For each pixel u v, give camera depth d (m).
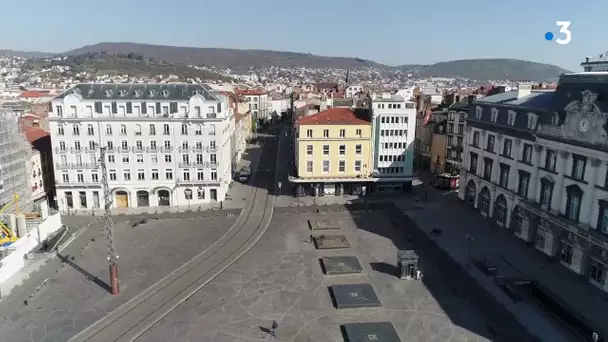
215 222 94.19
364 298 61.09
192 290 64.12
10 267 68.56
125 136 100.62
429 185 123.50
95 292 63.62
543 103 80.44
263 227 91.19
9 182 89.00
